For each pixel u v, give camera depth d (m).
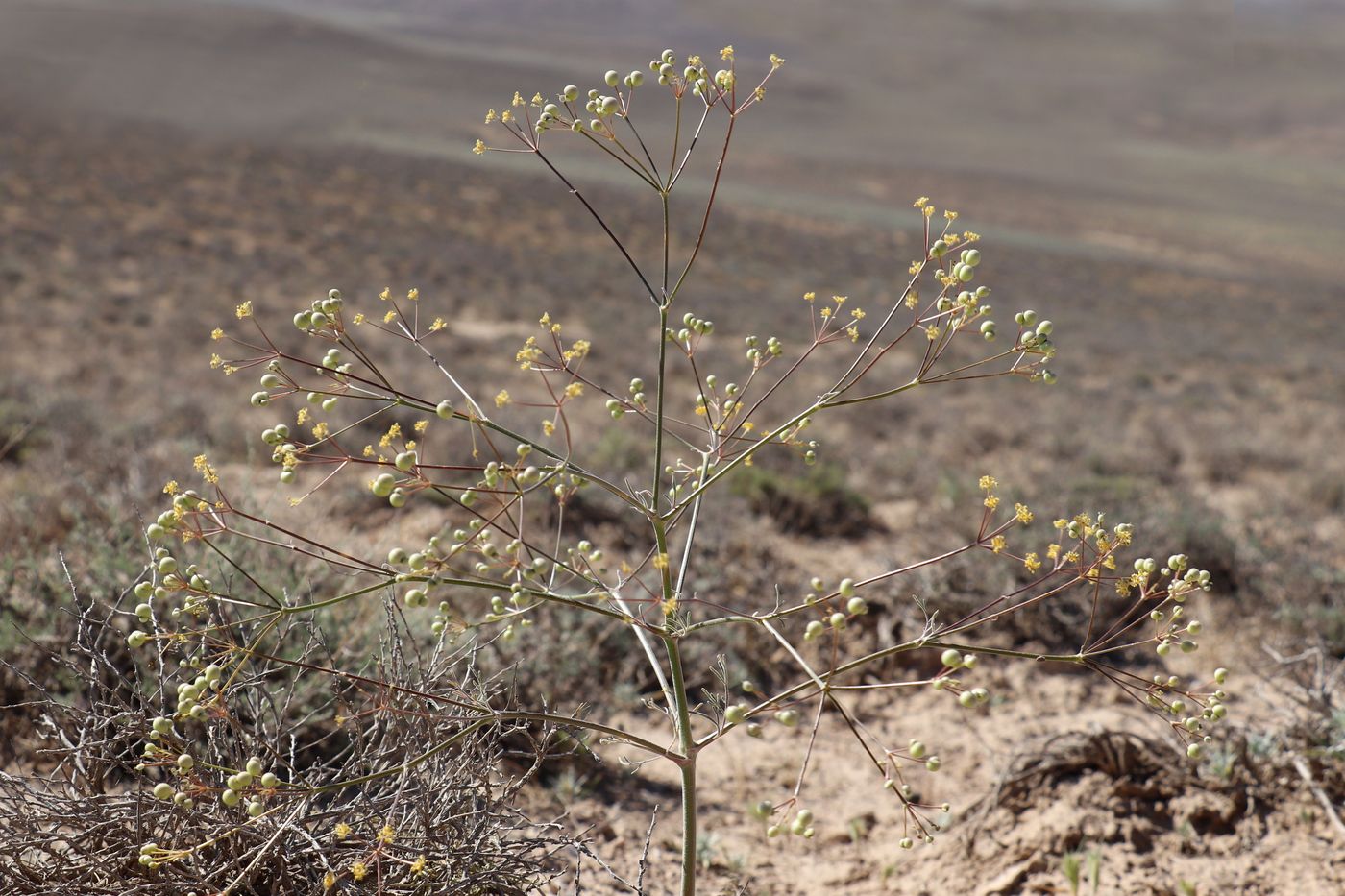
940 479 9.78
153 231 38.31
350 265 37.28
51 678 3.44
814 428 13.60
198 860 2.20
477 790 2.35
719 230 61.19
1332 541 8.37
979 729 4.61
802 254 56.56
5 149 55.94
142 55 144.12
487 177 73.31
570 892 3.04
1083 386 23.34
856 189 110.00
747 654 5.08
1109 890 3.24
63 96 98.50
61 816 2.22
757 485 8.00
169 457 6.86
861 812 3.86
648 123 121.06
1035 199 118.25
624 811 3.73
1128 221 108.00
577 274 41.47
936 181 124.88
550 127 2.10
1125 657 5.41
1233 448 13.70
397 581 1.74
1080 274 63.25
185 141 74.25
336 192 58.38
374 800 2.25
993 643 5.45
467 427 9.23
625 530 6.55
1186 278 70.06
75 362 15.22
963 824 3.64
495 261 42.16
